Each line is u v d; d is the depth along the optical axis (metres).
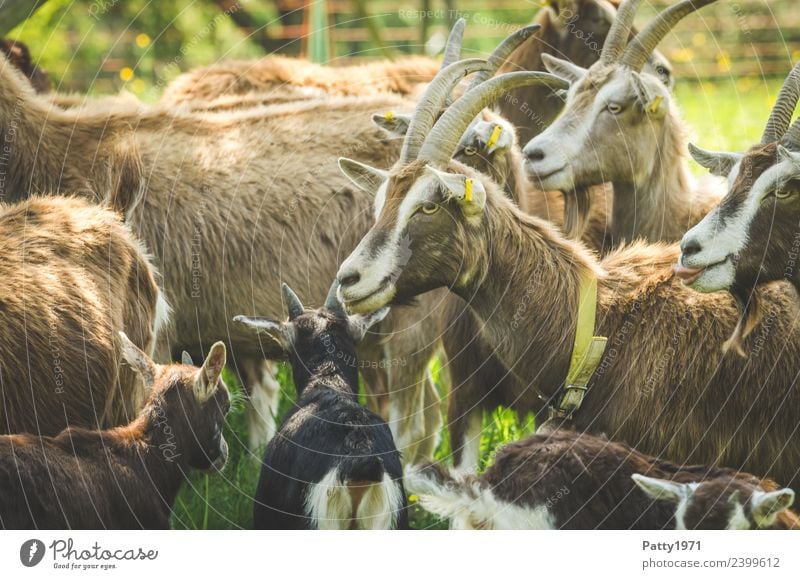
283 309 11.29
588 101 10.68
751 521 7.26
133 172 10.56
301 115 11.91
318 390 8.84
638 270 9.10
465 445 10.25
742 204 8.23
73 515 7.87
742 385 8.55
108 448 8.28
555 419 8.85
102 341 8.95
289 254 11.29
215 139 11.55
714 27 28.09
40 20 24.16
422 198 8.46
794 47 27.67
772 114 8.94
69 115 11.33
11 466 7.73
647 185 10.88
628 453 7.73
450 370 10.42
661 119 10.85
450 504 7.45
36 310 8.70
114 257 9.39
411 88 14.88
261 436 12.42
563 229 10.95
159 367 8.83
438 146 8.77
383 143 11.66
